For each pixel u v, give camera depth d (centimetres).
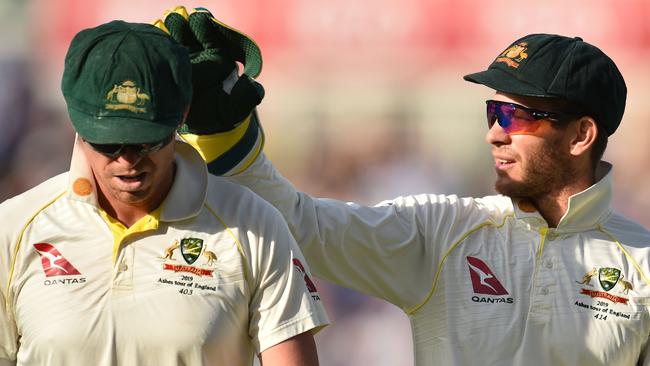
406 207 1228
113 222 980
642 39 3838
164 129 919
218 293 970
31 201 991
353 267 1211
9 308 976
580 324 1155
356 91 3959
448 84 3950
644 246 1205
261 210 1010
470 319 1169
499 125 1209
